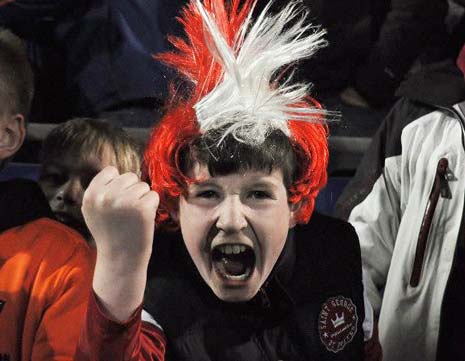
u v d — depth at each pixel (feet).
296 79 7.91
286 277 6.64
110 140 8.63
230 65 6.06
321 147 6.28
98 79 11.68
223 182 5.93
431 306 8.99
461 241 8.95
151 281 6.55
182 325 6.46
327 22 11.93
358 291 6.96
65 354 6.37
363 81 12.25
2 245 6.75
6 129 7.13
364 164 9.65
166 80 11.40
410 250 9.07
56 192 8.55
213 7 6.35
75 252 6.72
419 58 11.96
